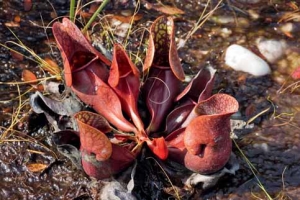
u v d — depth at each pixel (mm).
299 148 728
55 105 709
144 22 864
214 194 691
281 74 803
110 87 686
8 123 752
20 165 720
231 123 747
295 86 788
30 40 843
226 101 623
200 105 631
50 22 851
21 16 874
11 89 787
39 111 712
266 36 844
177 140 674
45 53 826
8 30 853
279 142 733
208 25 859
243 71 804
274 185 699
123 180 674
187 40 841
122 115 683
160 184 692
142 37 841
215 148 629
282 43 835
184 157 660
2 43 836
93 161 638
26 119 752
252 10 878
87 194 692
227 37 845
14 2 889
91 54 699
